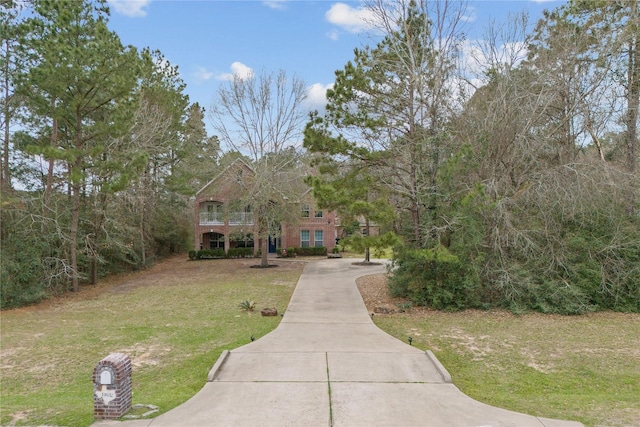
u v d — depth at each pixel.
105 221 19.69
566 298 12.49
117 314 13.23
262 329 10.72
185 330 10.87
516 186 13.95
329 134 13.54
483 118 14.58
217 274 22.89
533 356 8.64
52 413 5.59
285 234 32.84
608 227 13.38
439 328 10.88
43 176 18.61
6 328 11.47
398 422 5.25
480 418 5.38
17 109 17.31
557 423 5.22
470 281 12.63
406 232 14.34
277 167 24.58
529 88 14.41
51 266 17.02
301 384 6.63
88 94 15.98
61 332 10.92
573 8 15.28
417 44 13.86
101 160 17.39
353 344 9.07
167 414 5.49
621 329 10.84
